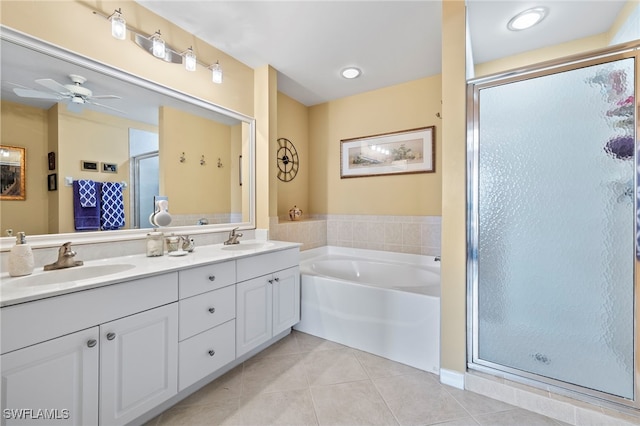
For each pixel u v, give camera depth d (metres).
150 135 1.85
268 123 2.52
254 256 1.90
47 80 1.42
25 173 1.36
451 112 1.64
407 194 2.88
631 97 1.28
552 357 1.46
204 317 1.56
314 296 2.31
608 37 1.97
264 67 2.53
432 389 1.62
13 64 1.32
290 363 1.90
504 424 1.35
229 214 2.37
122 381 1.20
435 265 2.70
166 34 1.90
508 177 1.55
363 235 3.14
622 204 1.31
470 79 1.61
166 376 1.37
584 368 1.39
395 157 2.94
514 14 1.81
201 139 2.17
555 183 1.44
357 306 2.10
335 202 3.34
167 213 1.86
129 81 1.71
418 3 1.74
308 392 1.60
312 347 2.12
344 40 2.15
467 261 1.63
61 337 1.03
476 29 1.97
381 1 1.73
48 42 1.38
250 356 1.97
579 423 1.32
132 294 1.23
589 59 1.35
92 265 1.45
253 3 1.74
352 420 1.39
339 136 3.30
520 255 1.53
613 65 1.31
